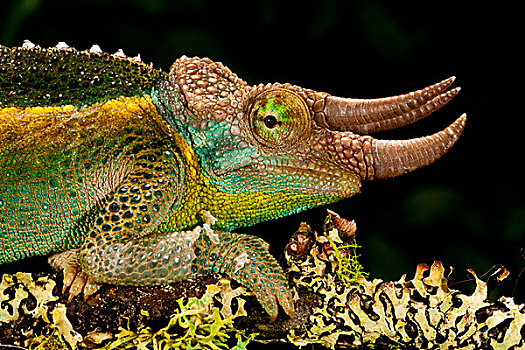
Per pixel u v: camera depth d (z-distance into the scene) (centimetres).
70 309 38
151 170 39
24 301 38
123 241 39
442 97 39
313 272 39
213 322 38
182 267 39
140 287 38
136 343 38
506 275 39
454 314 38
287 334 38
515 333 38
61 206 39
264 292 38
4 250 39
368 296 38
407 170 39
